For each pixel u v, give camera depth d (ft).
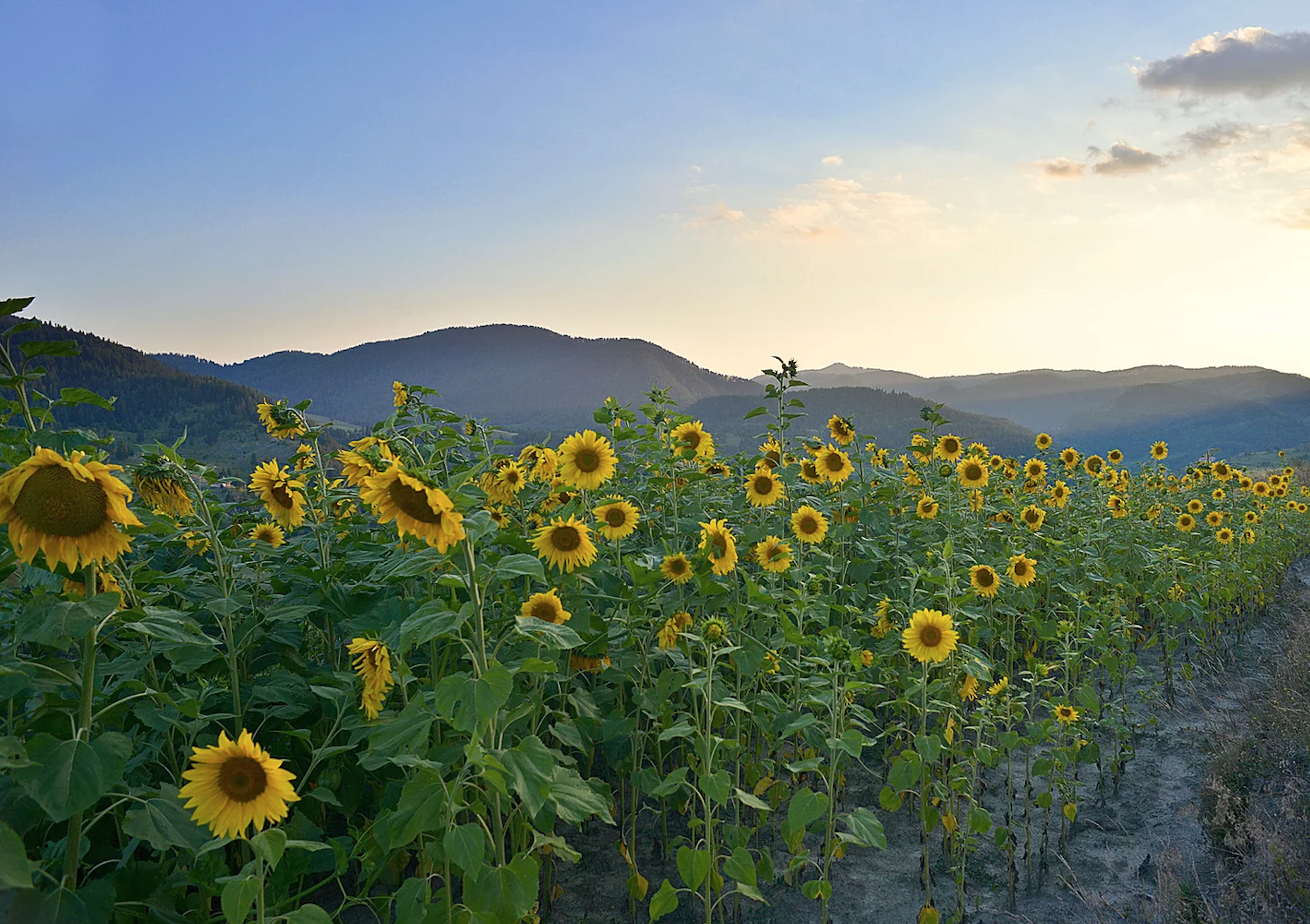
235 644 15.37
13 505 10.00
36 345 13.30
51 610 10.03
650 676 18.42
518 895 10.92
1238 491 51.08
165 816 10.55
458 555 12.10
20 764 8.96
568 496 20.84
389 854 11.30
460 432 20.80
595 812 11.41
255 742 15.64
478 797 12.45
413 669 16.80
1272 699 25.98
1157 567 32.89
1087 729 24.50
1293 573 54.29
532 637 11.22
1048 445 43.19
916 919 17.29
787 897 17.95
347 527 18.86
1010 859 18.25
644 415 26.78
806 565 22.80
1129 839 20.24
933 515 29.27
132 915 11.24
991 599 25.38
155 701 13.46
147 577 13.78
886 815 21.11
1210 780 21.29
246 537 19.90
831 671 16.40
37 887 10.49
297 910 9.96
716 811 19.69
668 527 24.11
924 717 17.10
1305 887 15.88
